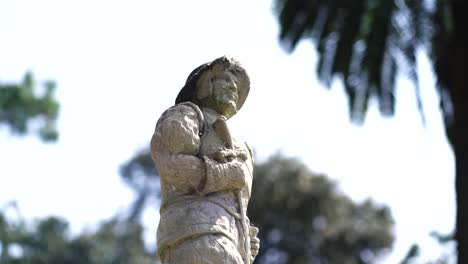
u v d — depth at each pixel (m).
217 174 6.50
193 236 6.37
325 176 29.94
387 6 17.78
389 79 18.44
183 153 6.55
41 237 30.72
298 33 18.97
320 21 18.70
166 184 6.59
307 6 18.78
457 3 17.56
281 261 28.97
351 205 30.33
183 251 6.34
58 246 31.11
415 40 17.94
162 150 6.56
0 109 24.33
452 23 17.39
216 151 6.59
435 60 18.33
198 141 6.62
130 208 38.38
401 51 18.03
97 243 33.62
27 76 24.61
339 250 29.59
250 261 6.64
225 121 6.71
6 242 24.73
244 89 7.08
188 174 6.49
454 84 17.55
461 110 17.33
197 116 6.71
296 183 29.34
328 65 18.70
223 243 6.35
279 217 29.34
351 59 18.48
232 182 6.56
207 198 6.50
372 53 18.20
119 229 36.94
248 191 6.76
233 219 6.53
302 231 29.38
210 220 6.41
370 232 29.94
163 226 6.49
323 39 18.66
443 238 16.59
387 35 18.06
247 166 6.79
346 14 18.30
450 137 18.23
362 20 18.25
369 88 18.67
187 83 6.99
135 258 35.62
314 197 29.34
